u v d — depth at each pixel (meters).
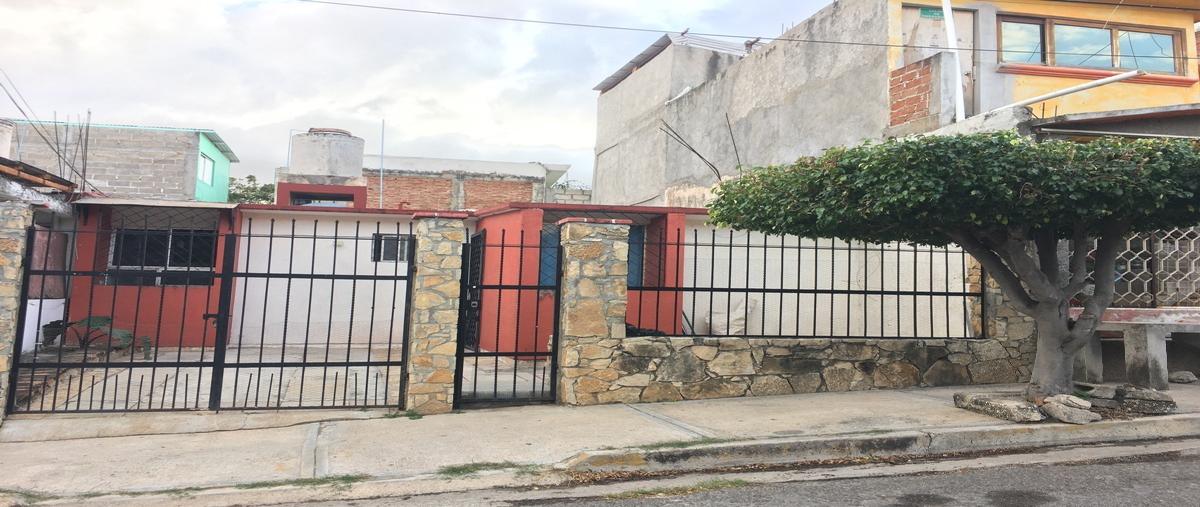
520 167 27.55
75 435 6.33
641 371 7.79
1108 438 6.50
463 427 6.56
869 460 5.89
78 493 4.85
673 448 5.73
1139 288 8.98
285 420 6.82
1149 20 12.43
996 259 7.08
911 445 6.11
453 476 5.23
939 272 10.07
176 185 21.75
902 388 8.60
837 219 6.53
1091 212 6.05
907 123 10.95
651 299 12.54
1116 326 8.46
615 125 21.91
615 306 7.77
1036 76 11.80
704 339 8.02
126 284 13.05
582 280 7.68
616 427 6.49
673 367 7.89
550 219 13.28
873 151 6.13
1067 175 5.88
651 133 19.47
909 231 7.02
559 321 7.84
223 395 8.15
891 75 11.37
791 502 4.73
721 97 16.31
